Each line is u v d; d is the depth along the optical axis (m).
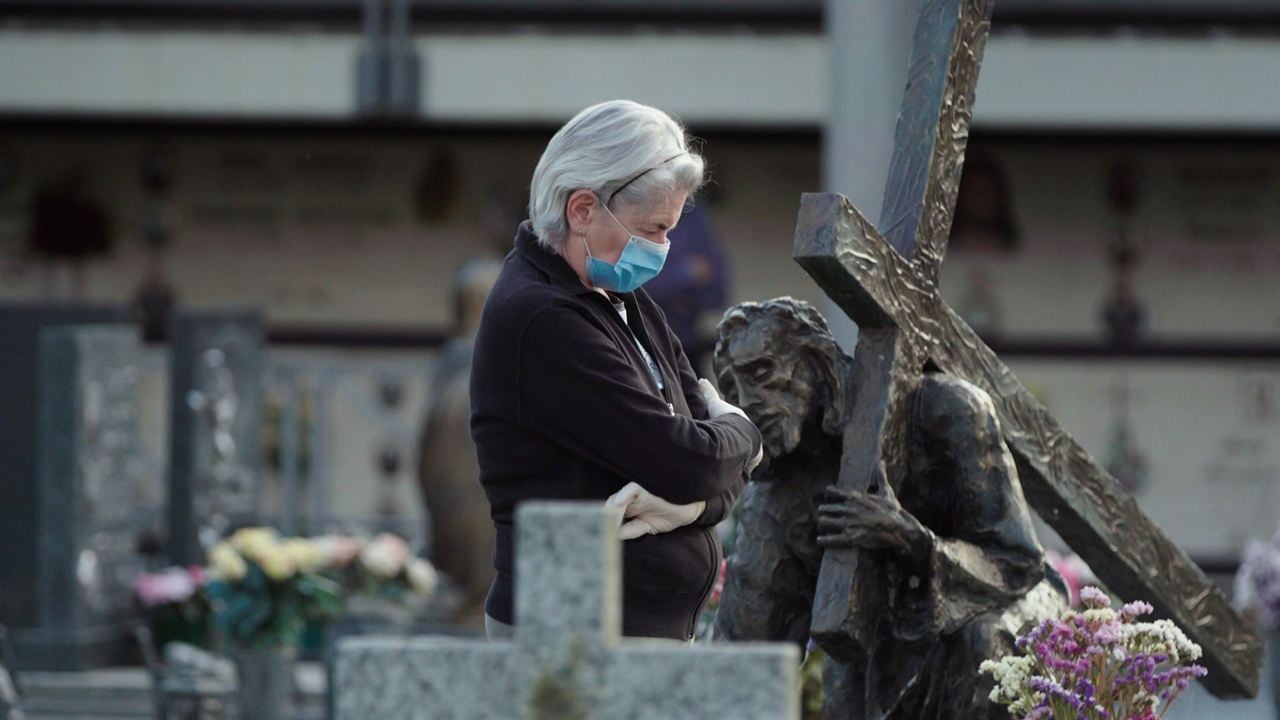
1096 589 6.23
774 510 6.62
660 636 5.84
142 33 31.30
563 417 5.73
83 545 20.53
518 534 4.22
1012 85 30.50
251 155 34.19
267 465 27.08
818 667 8.80
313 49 31.00
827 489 6.16
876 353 6.30
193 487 21.92
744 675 4.19
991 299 33.72
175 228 34.25
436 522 19.78
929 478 6.38
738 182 33.94
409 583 16.42
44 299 34.22
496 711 4.24
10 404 21.44
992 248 33.75
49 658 20.19
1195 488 33.25
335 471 30.61
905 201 6.46
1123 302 33.59
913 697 6.29
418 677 4.26
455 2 31.52
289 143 34.16
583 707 4.21
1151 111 30.42
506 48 30.92
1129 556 7.21
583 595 4.21
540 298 5.77
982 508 6.27
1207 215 33.47
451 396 19.88
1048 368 33.62
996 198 33.69
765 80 30.83
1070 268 33.69
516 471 5.80
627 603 5.80
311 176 34.22
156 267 34.22
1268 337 33.41
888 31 15.50
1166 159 33.47
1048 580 6.95
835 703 6.67
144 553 26.33
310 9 31.73
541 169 5.92
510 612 5.78
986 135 33.50
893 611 6.23
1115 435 33.38
